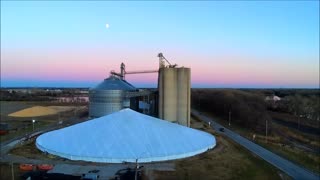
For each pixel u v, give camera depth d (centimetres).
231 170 5056
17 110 14588
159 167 5062
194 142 6250
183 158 5644
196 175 4722
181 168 5044
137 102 10550
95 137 5872
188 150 5803
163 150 5594
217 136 8175
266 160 5853
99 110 9181
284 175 4966
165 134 6153
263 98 19150
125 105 9269
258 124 11106
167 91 9000
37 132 8438
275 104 18075
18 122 10581
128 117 6531
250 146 7100
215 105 15425
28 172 4641
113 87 9500
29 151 6016
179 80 9044
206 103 17438
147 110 10488
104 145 5600
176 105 9062
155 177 4578
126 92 9306
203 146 6219
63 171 4778
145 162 5297
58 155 5600
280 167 5422
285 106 17262
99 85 9700
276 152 6594
